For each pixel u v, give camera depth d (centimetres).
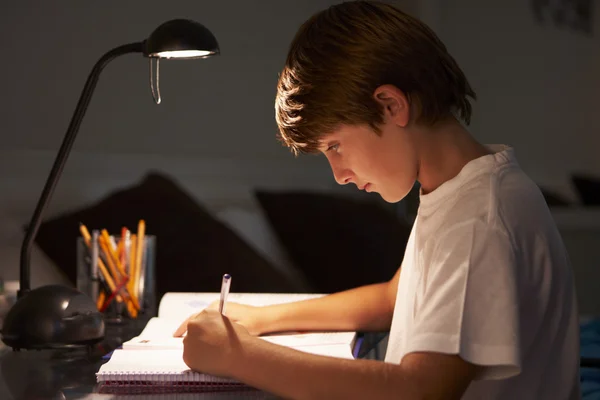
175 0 311
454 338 80
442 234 88
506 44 361
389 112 92
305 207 302
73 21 295
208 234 263
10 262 264
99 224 258
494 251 83
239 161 321
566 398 92
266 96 327
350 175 98
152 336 112
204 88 318
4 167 284
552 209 349
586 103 368
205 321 94
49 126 293
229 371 89
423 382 80
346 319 122
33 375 98
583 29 367
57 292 110
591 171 366
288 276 283
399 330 106
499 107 362
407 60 93
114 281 132
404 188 96
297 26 331
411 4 354
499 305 81
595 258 348
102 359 106
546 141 365
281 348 89
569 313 93
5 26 288
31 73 291
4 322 109
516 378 89
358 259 278
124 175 302
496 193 88
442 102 94
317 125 94
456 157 94
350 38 92
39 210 118
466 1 358
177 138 314
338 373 83
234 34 322
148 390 92
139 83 307
